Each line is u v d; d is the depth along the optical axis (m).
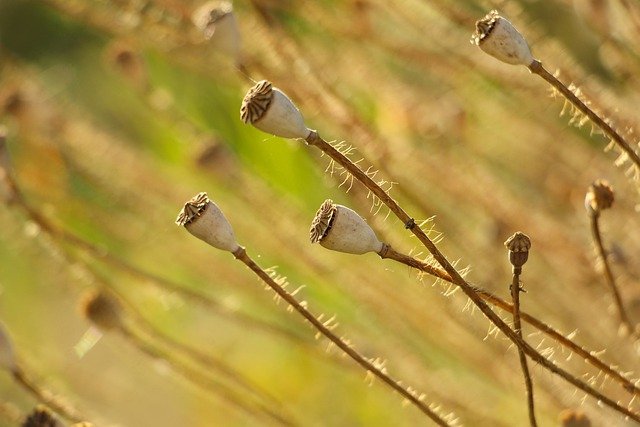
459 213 2.44
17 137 2.55
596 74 2.45
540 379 2.38
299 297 2.45
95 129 2.62
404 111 2.46
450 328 2.41
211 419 2.49
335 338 2.26
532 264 2.41
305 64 2.38
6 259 2.74
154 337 2.39
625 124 2.34
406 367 2.42
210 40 2.34
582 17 2.38
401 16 2.42
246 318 2.40
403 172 2.41
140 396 2.50
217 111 2.52
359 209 2.37
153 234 2.50
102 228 2.50
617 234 2.41
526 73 2.39
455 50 2.42
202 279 2.49
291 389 2.49
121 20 2.46
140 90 2.49
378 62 2.46
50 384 2.42
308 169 2.47
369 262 2.42
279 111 2.24
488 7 2.39
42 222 2.39
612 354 2.38
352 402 2.47
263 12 2.38
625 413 2.26
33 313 2.69
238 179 2.44
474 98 2.45
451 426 2.27
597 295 2.39
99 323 2.38
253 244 2.45
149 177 2.50
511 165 2.47
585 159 2.45
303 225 2.44
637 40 2.37
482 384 2.42
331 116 2.38
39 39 3.33
